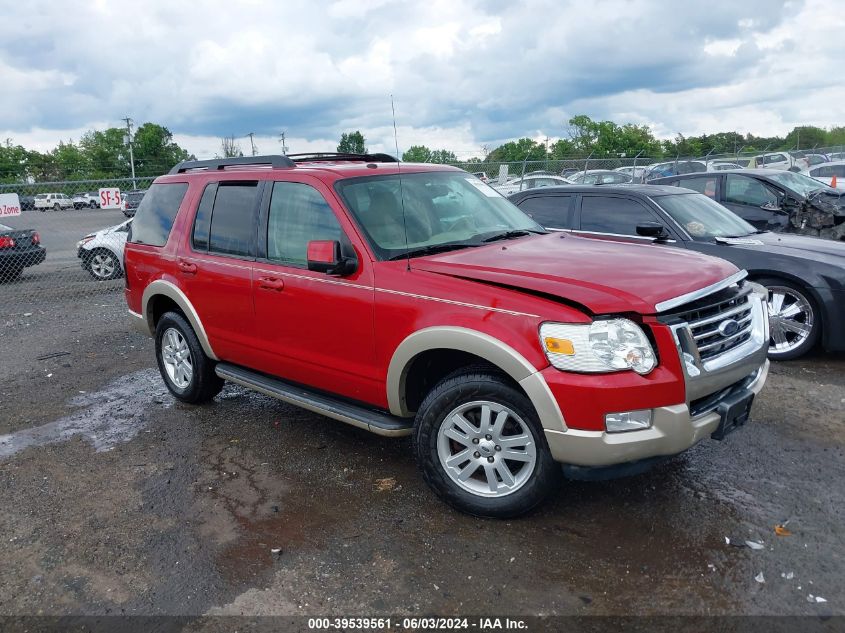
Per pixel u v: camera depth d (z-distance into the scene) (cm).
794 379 574
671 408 314
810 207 847
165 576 329
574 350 313
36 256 1391
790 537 339
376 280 383
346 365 408
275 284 441
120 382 655
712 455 433
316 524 371
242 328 480
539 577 315
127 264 595
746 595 296
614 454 313
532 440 340
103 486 429
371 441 484
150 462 462
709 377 331
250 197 475
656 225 648
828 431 466
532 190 788
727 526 351
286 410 555
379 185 435
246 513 386
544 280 337
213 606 305
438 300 354
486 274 352
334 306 405
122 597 315
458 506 368
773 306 625
